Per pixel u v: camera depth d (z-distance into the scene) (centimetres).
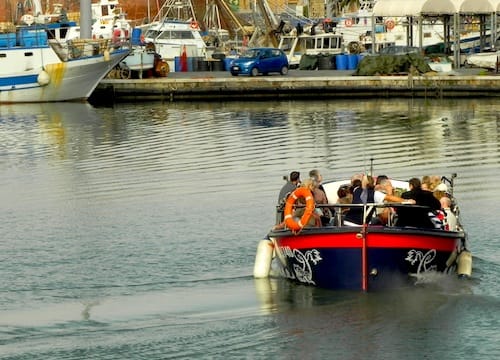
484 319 2866
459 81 9750
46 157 6172
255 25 14212
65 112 9119
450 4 10656
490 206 4309
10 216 4381
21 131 7612
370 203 3162
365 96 10000
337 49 12319
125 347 2725
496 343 2706
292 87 10062
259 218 4191
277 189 4841
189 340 2759
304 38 12456
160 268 3462
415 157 5834
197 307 3030
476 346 2691
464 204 4366
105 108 9438
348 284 3055
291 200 3130
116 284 3288
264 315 2942
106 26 12488
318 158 5853
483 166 5438
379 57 10256
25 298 3161
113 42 10412
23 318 2967
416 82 9844
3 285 3291
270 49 10812
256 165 5616
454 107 8844
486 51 11206
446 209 3328
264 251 3322
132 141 6794
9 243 3869
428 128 7231
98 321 2927
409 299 3009
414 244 3019
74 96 10188
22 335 2822
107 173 5462
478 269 3316
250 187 4909
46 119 8500
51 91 10112
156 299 3130
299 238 3106
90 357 2659
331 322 2873
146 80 10175
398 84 9906
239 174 5316
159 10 14188
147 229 4047
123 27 12381
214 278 3328
